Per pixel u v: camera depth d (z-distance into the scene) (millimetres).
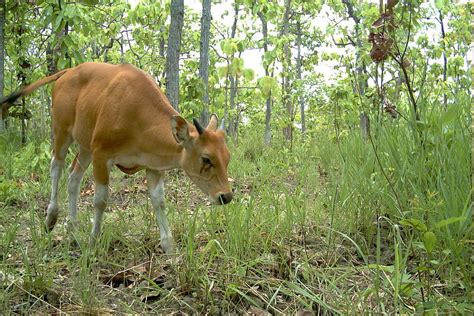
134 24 8258
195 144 2688
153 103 2867
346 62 5973
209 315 2188
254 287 2348
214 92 7648
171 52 5570
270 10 7910
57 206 3199
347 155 3650
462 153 2721
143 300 2332
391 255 2711
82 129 3051
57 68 5238
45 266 2406
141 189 4453
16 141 5883
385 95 3701
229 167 5352
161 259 2744
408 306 2041
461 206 2438
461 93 3289
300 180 4215
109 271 2561
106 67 3100
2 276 2357
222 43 6891
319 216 3170
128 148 2904
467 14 7277
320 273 2447
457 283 2199
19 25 6195
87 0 5180
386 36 3051
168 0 8477
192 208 3846
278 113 9445
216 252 2582
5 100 3162
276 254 2689
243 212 2982
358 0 7613
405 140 3180
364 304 2023
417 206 2475
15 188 3943
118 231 3010
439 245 2289
